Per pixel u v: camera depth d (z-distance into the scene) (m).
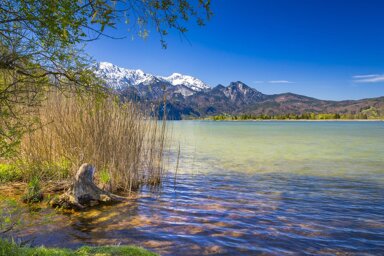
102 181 13.86
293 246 8.16
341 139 56.06
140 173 16.58
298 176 19.11
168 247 7.89
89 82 5.21
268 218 10.54
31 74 4.61
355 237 8.87
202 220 10.17
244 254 7.59
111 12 3.89
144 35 4.34
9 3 4.09
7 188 12.02
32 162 12.91
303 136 65.69
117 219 9.98
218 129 105.94
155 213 10.81
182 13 4.35
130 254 5.19
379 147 40.09
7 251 4.49
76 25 3.89
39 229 8.52
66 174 13.82
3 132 4.46
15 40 4.32
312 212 11.34
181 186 15.68
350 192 14.80
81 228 8.98
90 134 13.95
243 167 22.66
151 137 16.22
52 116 13.49
